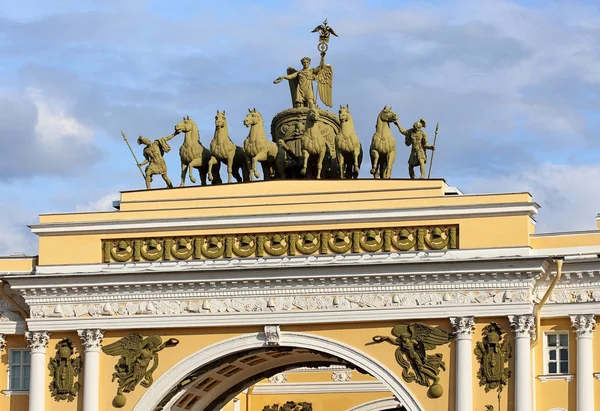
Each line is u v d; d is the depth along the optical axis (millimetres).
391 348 72500
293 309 73375
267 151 77250
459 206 72375
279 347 74188
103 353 75188
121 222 75438
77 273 74938
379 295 72625
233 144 77562
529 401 70688
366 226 73250
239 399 98312
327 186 74688
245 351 74688
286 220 73938
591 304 71875
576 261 71625
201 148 78000
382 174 76125
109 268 75312
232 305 73938
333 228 73562
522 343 70938
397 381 72188
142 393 74500
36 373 75562
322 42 82375
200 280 73938
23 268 77062
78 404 75062
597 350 72125
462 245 72250
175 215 75375
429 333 72062
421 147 75938
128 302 74938
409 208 72750
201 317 74062
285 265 73000
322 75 82000
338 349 72938
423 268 71875
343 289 72938
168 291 74562
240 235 74500
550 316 72438
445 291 72000
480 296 71625
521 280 71250
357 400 99250
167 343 74688
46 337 75562
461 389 71188
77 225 75812
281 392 100188
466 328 71500
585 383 71625
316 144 76375
